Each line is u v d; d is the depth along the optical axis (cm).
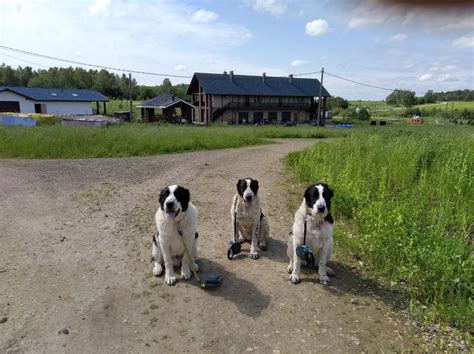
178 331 352
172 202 421
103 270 471
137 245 554
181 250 459
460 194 706
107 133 1912
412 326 365
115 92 11225
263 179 1073
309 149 1486
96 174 1111
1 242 557
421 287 418
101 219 673
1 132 1811
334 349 330
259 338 344
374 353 325
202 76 5388
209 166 1306
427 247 449
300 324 366
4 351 318
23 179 1018
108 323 362
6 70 10406
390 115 8312
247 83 5559
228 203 809
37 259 500
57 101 4841
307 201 445
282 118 5709
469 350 328
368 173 949
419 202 705
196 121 5622
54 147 1559
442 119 6731
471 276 412
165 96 5134
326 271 470
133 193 871
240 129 3180
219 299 409
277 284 446
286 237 614
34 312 376
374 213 564
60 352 320
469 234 579
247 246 572
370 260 496
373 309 395
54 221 659
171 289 427
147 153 1645
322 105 5938
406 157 1011
